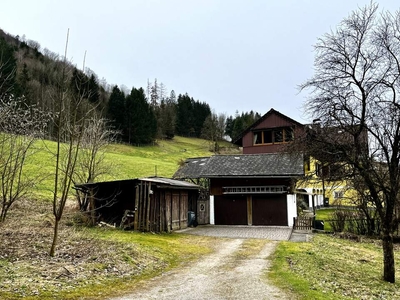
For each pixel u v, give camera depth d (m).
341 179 13.94
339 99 13.38
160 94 118.12
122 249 13.41
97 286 8.88
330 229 25.84
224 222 27.56
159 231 20.97
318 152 13.82
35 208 21.62
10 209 20.20
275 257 14.45
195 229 24.45
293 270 12.03
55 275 9.13
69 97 13.07
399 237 22.95
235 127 97.56
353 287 11.12
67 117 16.08
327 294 9.38
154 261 12.80
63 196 11.42
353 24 13.38
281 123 37.41
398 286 12.15
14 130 17.88
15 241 13.03
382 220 13.12
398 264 16.34
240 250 16.31
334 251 17.47
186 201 26.31
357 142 13.20
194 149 83.06
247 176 26.78
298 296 8.71
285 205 26.64
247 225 27.03
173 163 56.59
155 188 21.14
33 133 18.08
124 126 69.81
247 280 10.39
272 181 27.08
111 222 21.64
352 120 13.25
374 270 14.47
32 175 27.38
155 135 78.62
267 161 28.75
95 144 23.19
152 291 8.92
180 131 101.38
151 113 78.69
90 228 19.30
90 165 22.69
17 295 7.26
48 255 11.40
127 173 38.56
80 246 13.35
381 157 13.49
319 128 13.83
